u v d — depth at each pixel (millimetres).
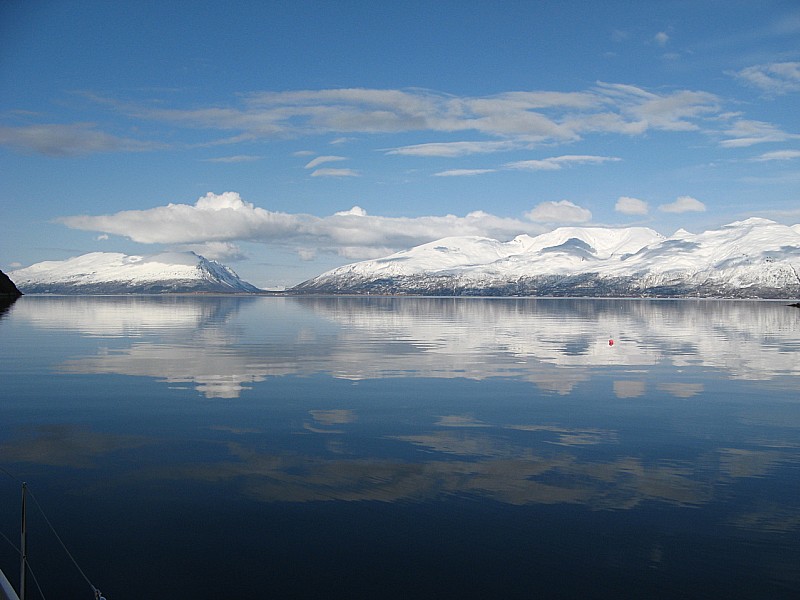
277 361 36844
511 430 20000
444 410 22984
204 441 18453
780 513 13172
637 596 9992
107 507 13375
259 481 14969
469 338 54688
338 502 13672
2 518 12844
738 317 104125
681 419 21672
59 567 10898
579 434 19516
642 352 43406
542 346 47375
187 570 10789
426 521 12703
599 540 11883
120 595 10047
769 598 9961
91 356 38719
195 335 56125
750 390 27500
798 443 18562
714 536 12070
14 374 31078
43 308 119250
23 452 17312
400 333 60438
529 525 12523
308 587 10266
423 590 10180
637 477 15398
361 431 19781
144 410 22688
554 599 9922
